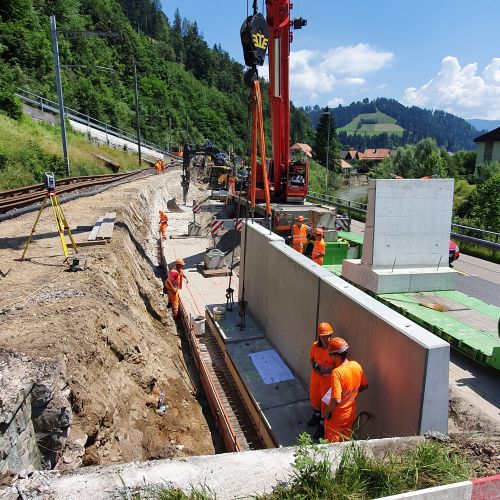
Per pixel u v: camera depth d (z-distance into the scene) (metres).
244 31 8.83
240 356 8.66
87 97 54.09
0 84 30.33
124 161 40.09
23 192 17.69
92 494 3.10
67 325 5.82
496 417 6.53
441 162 52.00
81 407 4.93
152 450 5.80
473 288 13.16
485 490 3.15
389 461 3.61
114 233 12.45
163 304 11.95
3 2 47.47
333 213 15.52
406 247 9.98
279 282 8.66
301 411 6.96
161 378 7.53
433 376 4.68
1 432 3.68
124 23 99.06
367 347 5.79
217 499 3.12
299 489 3.20
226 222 16.86
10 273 8.16
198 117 98.81
